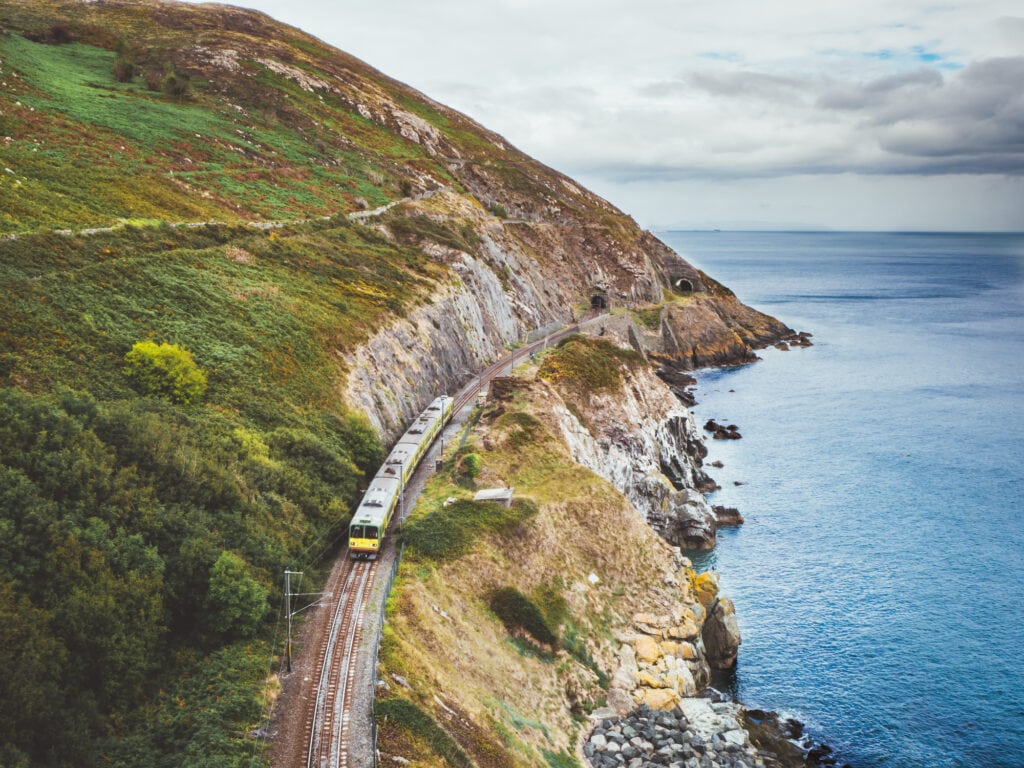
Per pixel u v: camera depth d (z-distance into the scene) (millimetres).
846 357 168500
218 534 37531
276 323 64312
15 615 26547
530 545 53312
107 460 36031
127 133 103562
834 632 60250
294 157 125000
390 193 125875
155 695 29859
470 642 42344
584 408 82562
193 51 158375
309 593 39969
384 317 78000
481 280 108938
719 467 97625
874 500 86562
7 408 34719
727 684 53812
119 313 53750
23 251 54406
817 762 45906
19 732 24141
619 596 55281
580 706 44562
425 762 29688
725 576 69188
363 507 47938
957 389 138250
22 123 91375
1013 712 50719
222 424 48375
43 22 152875
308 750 28938
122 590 30781
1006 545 74938
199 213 82938
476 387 86375
